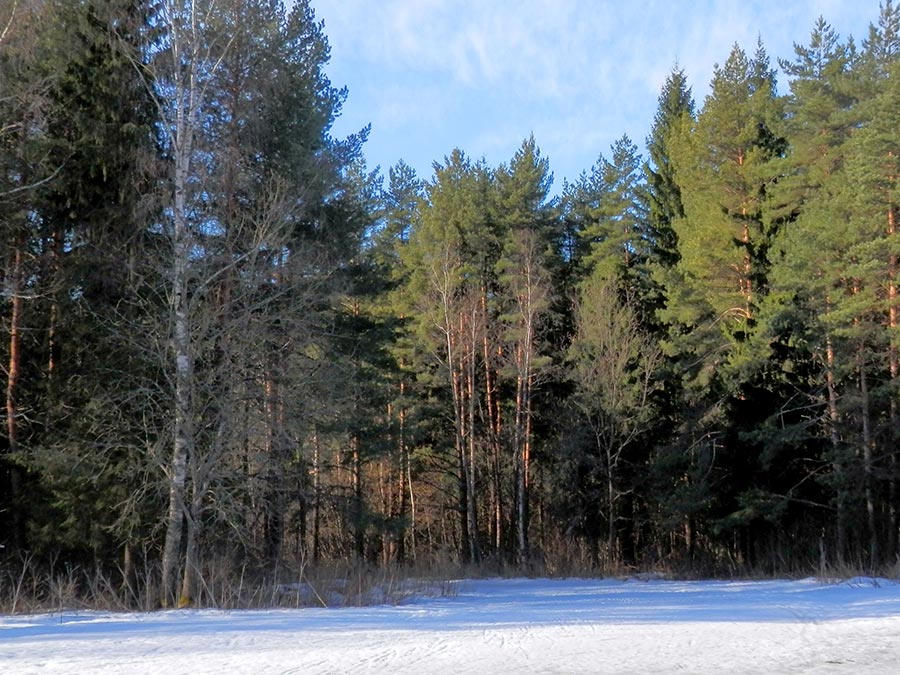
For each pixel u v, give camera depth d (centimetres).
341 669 786
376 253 3984
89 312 1866
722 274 3306
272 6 2136
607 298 3659
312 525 3812
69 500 1827
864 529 2944
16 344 2017
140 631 1080
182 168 1705
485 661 834
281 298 1994
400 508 4225
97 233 1905
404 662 826
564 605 1633
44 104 1852
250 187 1911
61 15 1891
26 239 1988
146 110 1944
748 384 3128
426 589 2114
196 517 1683
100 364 1862
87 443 1770
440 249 3969
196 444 1756
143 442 1803
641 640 977
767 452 2923
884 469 2741
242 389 1877
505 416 4303
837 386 2966
